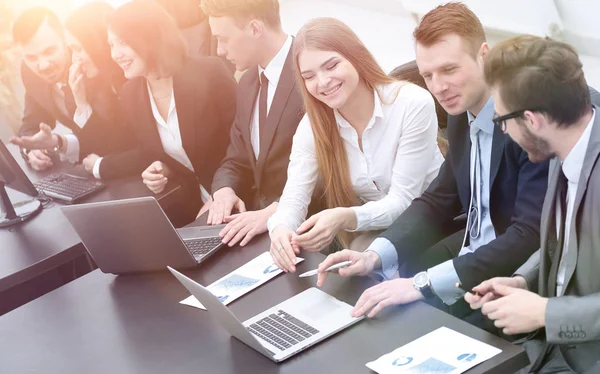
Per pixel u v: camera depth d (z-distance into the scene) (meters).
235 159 3.06
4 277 2.45
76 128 3.77
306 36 2.27
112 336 1.97
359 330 1.79
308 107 2.40
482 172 2.21
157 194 3.00
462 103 2.10
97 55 3.51
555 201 1.84
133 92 3.25
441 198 2.32
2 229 2.87
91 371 1.83
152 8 3.13
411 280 1.94
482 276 1.98
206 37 3.60
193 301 2.07
